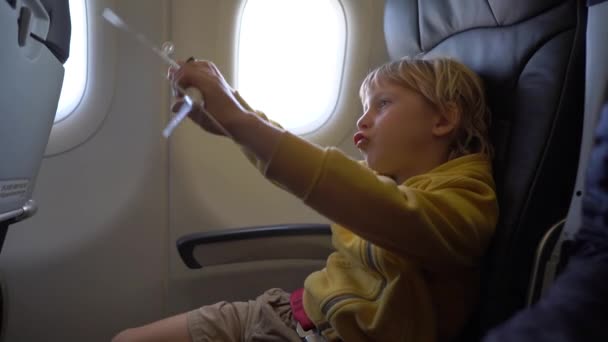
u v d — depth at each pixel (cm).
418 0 107
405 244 67
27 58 74
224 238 111
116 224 130
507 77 82
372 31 138
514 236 74
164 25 126
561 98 73
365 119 88
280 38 134
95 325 132
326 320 84
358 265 84
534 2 78
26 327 128
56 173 126
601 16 67
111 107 127
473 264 76
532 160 74
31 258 127
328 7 135
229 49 130
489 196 75
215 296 140
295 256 126
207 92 64
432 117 84
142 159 129
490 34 88
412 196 69
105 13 62
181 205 133
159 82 127
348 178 65
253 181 138
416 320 74
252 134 64
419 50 108
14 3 66
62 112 125
